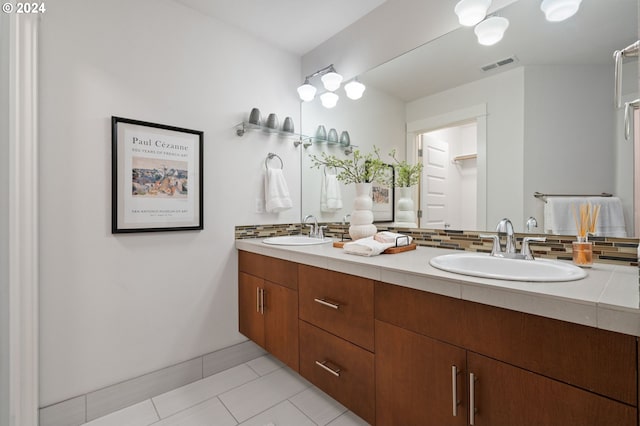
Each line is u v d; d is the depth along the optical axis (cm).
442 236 172
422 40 175
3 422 131
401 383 116
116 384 161
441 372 104
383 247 151
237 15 197
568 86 131
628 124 116
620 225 119
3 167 132
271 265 183
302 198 249
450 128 168
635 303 72
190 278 189
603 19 122
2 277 131
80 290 151
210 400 170
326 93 224
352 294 134
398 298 116
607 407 73
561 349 80
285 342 173
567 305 78
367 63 201
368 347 128
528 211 142
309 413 158
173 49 181
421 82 178
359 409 132
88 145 152
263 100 224
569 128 131
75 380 149
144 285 171
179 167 181
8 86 131
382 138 197
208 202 196
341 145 221
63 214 146
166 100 178
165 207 176
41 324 140
